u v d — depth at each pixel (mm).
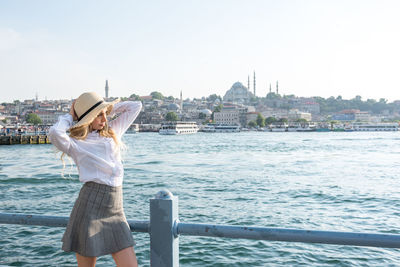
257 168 37875
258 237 2857
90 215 2902
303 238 2760
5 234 13016
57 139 2830
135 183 27000
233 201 19547
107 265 9961
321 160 47312
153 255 3068
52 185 25750
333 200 19578
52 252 11180
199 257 10906
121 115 3357
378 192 21953
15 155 56969
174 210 3061
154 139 129750
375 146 79062
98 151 2980
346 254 10922
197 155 57719
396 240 2541
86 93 3049
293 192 22281
